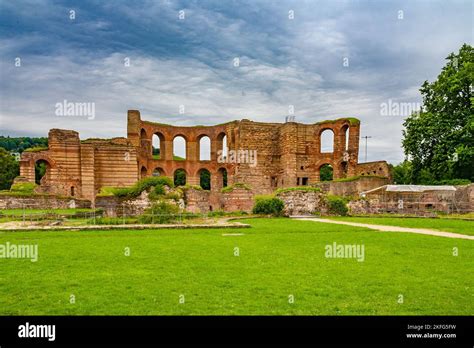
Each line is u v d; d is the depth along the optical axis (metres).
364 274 12.44
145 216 30.75
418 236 22.28
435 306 9.45
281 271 12.81
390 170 52.78
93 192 51.56
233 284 11.16
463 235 22.89
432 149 48.09
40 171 84.44
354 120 57.22
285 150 62.00
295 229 26.09
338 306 9.40
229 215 39.44
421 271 12.89
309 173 63.00
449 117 46.84
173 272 12.64
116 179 53.47
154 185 36.97
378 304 9.57
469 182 44.44
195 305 9.41
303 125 63.22
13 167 78.88
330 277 12.04
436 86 48.72
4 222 29.53
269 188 64.44
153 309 9.16
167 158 67.06
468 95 46.19
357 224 30.12
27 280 11.65
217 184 68.94
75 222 30.03
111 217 33.53
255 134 64.25
